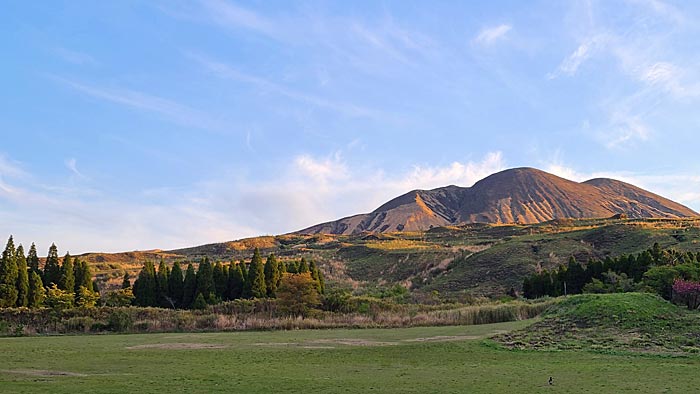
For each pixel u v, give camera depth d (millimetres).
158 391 16500
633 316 34031
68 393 15875
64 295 60188
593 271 74062
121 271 116812
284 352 28578
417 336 36344
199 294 68625
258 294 73188
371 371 22156
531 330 34156
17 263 63156
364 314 53094
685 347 28438
